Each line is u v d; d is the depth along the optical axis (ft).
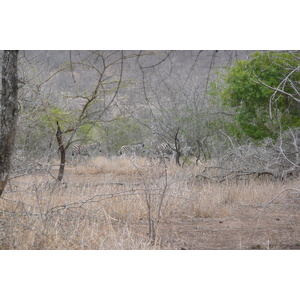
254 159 64.08
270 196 50.80
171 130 82.79
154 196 43.11
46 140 53.78
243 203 49.90
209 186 54.49
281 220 41.91
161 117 82.07
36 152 47.91
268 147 68.95
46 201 38.47
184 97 82.94
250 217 43.47
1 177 29.19
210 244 34.01
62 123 54.13
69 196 44.01
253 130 71.61
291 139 64.95
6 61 29.01
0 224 31.45
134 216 41.04
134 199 43.24
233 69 70.54
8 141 29.12
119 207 42.14
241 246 33.19
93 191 47.42
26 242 30.71
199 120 82.64
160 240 33.94
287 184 55.98
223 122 81.41
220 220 42.22
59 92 53.01
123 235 33.35
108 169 89.76
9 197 38.32
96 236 32.19
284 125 67.56
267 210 45.88
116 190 47.98
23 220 32.99
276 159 61.31
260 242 34.14
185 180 56.13
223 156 69.26
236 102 72.64
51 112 48.85
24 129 45.44
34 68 44.68
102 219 37.37
